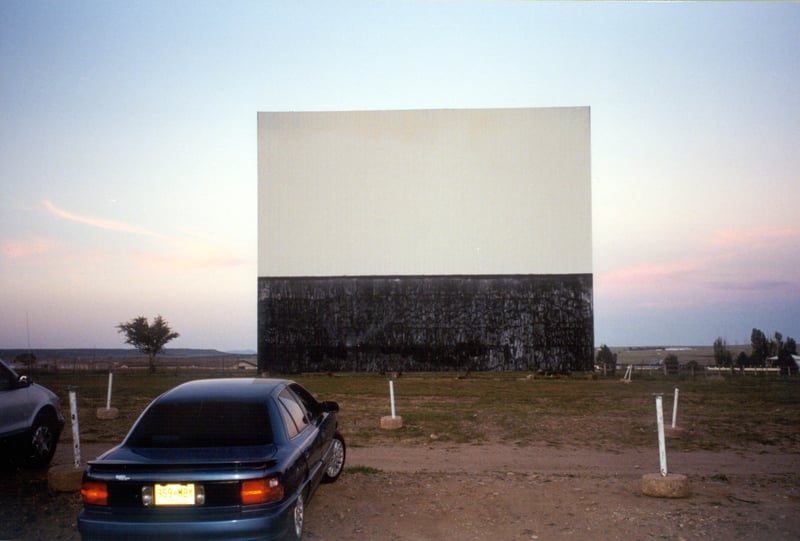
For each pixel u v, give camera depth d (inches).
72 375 1601.9
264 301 1768.0
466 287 1744.6
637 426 671.8
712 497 348.8
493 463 466.0
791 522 300.8
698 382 1424.7
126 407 812.0
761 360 2064.5
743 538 279.9
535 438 589.6
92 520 234.2
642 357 3703.3
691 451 527.5
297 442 281.3
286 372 1744.6
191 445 259.9
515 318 1729.8
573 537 283.1
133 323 1835.6
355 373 1733.5
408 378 1566.2
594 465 462.6
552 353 1717.5
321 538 283.3
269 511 236.5
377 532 291.4
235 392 292.8
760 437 602.9
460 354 1724.9
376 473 407.8
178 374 1665.8
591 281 1731.1
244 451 255.6
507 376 1641.2
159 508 233.1
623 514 314.7
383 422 641.0
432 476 401.4
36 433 418.9
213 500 233.6
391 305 1748.3
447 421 699.4
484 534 287.9
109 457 250.4
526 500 341.7
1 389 400.2
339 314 1750.7
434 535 287.3
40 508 329.4
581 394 1073.5
